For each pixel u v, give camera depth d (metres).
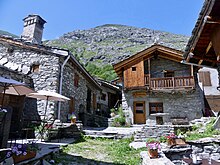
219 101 16.30
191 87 13.09
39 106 9.48
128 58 14.30
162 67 14.62
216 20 3.68
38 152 4.72
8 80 4.95
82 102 13.77
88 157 5.38
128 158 5.43
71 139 8.12
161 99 13.91
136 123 13.95
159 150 4.84
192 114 13.20
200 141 6.24
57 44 73.44
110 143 7.65
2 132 3.81
